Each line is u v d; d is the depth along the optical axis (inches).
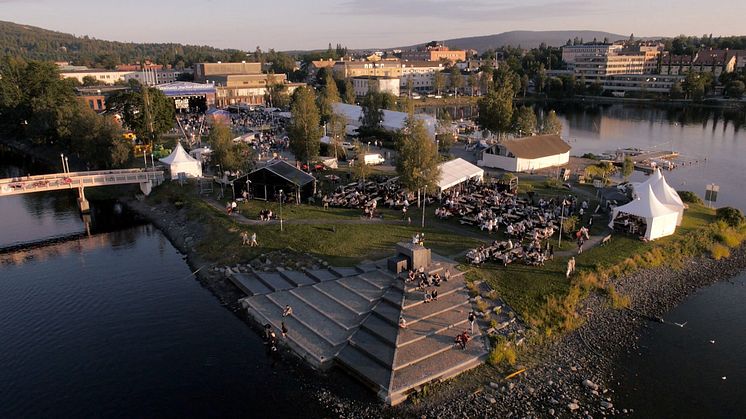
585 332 1549.0
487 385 1306.6
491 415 1207.6
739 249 2202.3
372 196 2650.1
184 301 1797.5
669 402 1267.2
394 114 4874.5
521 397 1267.2
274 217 2404.0
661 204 2146.9
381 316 1523.1
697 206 2618.1
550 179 3029.0
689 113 7559.1
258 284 1845.5
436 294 1593.3
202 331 1592.0
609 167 3449.8
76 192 3358.8
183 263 2153.1
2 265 2159.2
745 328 1601.9
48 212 2947.8
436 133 4128.9
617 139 5354.3
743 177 3599.9
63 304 1796.3
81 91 6476.4
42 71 4936.0
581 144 5054.1
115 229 2625.5
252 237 2106.3
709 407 1252.5
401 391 1251.2
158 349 1502.2
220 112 5236.2
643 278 1863.9
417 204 2536.9
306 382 1336.1
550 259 1888.5
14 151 4798.2
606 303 1696.6
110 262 2178.9
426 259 1775.3
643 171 3754.9
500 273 1780.3
